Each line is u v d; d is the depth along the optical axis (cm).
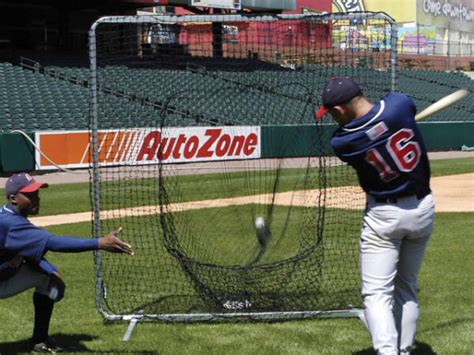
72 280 756
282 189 1248
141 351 517
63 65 2688
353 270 759
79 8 2919
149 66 2041
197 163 2005
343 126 427
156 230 1014
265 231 673
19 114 2245
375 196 428
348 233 959
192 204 1211
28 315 621
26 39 3012
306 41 955
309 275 724
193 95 2039
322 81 1058
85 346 529
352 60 912
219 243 866
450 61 4609
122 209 1125
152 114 2002
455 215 1225
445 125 2881
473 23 6881
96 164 603
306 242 880
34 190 481
